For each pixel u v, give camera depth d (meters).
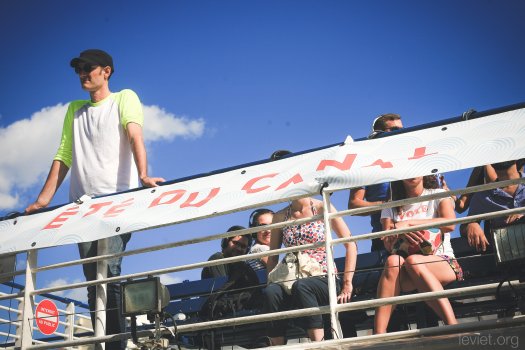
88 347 6.55
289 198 4.60
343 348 3.86
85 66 5.84
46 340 6.77
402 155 4.52
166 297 4.39
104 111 5.84
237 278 5.45
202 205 4.90
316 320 4.76
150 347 4.36
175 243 4.78
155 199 5.17
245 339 5.65
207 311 5.40
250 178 4.94
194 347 5.84
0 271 5.37
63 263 5.06
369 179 4.45
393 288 4.54
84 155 5.82
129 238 5.49
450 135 4.50
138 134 5.65
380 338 3.89
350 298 5.24
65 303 6.78
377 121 5.82
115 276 5.28
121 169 5.75
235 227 5.65
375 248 5.63
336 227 5.09
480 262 5.19
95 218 5.22
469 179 5.58
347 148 4.75
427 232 4.91
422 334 3.81
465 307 5.17
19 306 6.51
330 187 4.52
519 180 3.95
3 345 6.65
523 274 3.85
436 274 4.63
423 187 5.15
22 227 5.47
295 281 4.90
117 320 5.20
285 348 3.98
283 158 4.96
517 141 4.25
